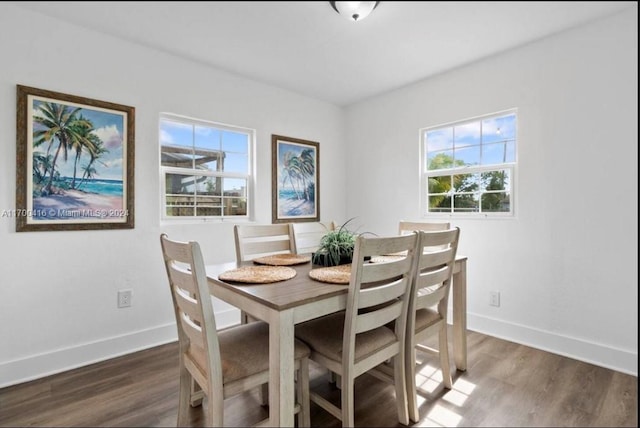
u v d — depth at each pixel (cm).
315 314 131
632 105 199
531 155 240
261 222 311
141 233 241
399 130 329
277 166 322
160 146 256
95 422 158
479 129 277
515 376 199
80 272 216
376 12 198
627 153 201
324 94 343
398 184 332
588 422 157
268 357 136
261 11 197
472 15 204
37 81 200
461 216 286
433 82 299
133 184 236
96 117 221
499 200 265
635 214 199
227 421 159
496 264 261
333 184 374
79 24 213
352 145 378
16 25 193
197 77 268
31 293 200
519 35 227
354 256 134
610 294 208
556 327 230
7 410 167
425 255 164
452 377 199
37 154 200
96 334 222
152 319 246
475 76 270
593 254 214
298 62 267
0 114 189
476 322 272
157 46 241
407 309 160
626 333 203
